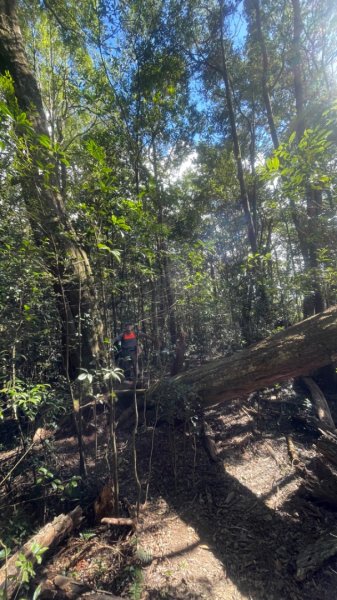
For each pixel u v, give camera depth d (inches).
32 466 119.4
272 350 168.6
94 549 108.6
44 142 80.4
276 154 114.7
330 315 165.3
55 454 136.3
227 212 413.1
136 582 98.3
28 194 100.6
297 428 202.7
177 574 103.1
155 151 357.1
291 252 230.1
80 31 260.1
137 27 272.7
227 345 276.1
